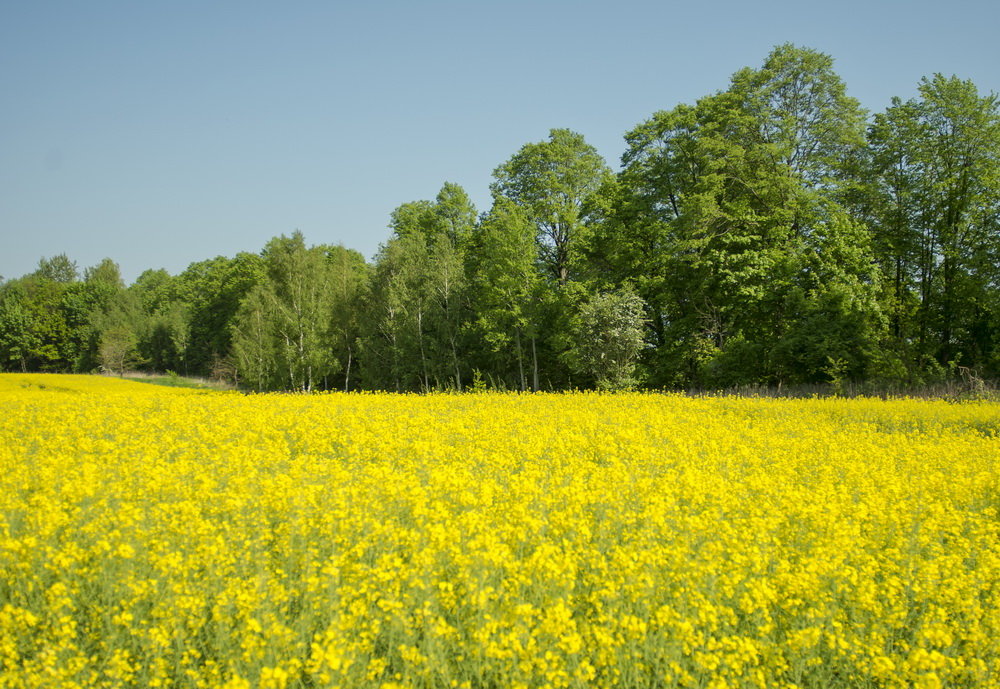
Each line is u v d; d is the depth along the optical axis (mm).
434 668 4359
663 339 36938
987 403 18906
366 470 9281
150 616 5211
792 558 6406
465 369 43844
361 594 5363
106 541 5809
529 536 6410
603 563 5562
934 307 31562
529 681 4324
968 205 30234
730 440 12797
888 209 32500
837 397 23719
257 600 4961
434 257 45219
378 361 47250
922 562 6062
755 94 32781
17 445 11789
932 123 31203
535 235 38625
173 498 8008
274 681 4031
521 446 11695
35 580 5406
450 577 5645
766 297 30844
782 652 4828
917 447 12266
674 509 7266
